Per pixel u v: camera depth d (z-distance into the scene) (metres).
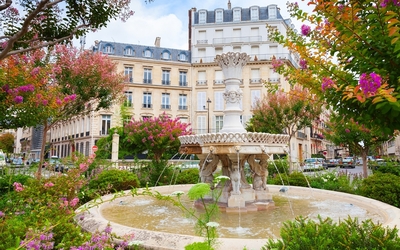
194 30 40.50
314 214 5.23
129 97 37.28
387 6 2.25
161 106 38.38
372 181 6.90
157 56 39.81
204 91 39.22
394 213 4.16
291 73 4.34
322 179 9.69
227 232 4.04
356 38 2.61
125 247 2.64
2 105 7.25
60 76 12.71
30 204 3.99
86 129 36.97
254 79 37.56
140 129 12.74
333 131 14.11
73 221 3.55
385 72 2.48
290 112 18.14
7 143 39.03
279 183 10.25
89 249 2.38
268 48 38.09
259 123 20.00
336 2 2.69
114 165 12.70
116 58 37.19
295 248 2.13
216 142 5.61
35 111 8.22
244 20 40.41
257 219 4.94
